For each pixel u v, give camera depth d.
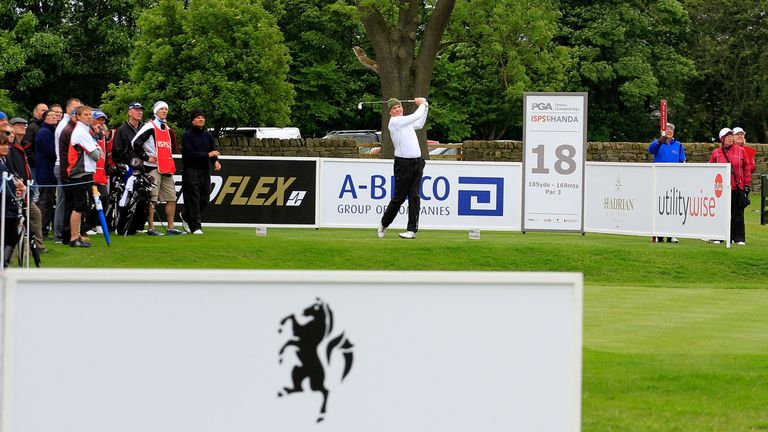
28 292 5.74
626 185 29.16
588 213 30.02
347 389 6.01
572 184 28.78
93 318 5.81
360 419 6.02
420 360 6.04
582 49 84.06
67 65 69.75
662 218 28.44
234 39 64.69
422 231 30.61
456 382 6.07
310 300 5.96
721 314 18.69
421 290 6.03
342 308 5.98
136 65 64.38
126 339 5.84
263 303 5.92
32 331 5.75
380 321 6.01
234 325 5.91
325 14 81.69
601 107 87.94
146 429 5.88
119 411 5.85
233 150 58.97
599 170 29.73
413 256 25.08
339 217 29.86
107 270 5.80
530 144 28.78
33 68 68.25
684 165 27.92
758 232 36.44
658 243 28.00
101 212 23.83
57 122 24.69
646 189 28.75
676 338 15.76
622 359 13.44
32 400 5.77
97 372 5.82
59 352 5.78
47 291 5.75
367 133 77.31
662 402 11.39
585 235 30.14
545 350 6.11
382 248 25.41
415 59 46.97
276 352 5.94
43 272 5.74
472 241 26.64
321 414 5.99
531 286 6.08
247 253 24.56
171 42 64.00
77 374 5.81
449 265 24.75
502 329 6.08
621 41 85.19
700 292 22.33
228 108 63.03
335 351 6.00
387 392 6.03
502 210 29.56
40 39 67.62
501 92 82.00
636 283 24.27
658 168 28.50
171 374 5.88
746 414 10.98
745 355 14.02
